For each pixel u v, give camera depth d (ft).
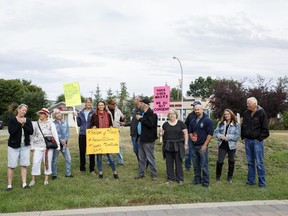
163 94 41.01
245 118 28.09
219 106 107.96
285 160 37.45
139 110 31.35
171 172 28.43
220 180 29.45
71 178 29.12
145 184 27.58
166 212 20.59
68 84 34.53
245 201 23.34
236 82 112.88
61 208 21.56
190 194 24.39
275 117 119.85
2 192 25.05
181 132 28.45
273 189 26.63
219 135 29.17
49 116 28.07
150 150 29.09
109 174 30.58
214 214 20.12
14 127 25.88
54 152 29.01
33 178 27.12
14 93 223.71
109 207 21.77
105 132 29.07
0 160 36.42
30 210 21.27
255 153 27.50
